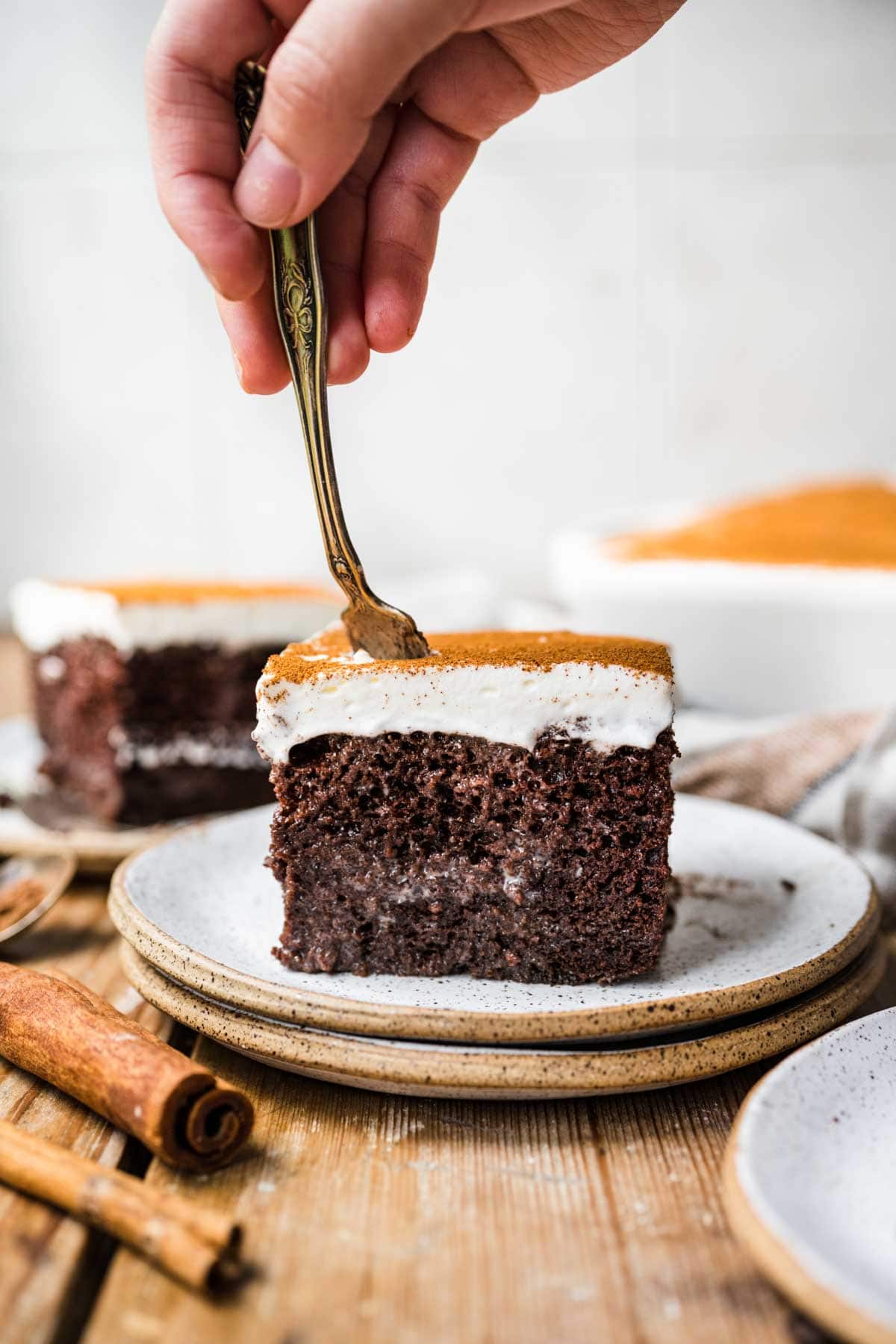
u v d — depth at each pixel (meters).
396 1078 0.29
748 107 0.95
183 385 1.01
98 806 0.50
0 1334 0.24
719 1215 0.27
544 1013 0.29
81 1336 0.26
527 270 0.99
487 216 0.99
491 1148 0.29
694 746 0.44
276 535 1.03
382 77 0.28
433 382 1.01
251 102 0.30
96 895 0.42
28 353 1.01
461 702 0.33
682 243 0.98
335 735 0.34
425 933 0.34
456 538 1.04
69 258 0.99
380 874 0.34
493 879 0.34
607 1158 0.29
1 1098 0.30
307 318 0.32
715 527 0.67
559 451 1.02
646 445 1.01
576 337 1.00
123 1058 0.28
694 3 0.94
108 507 1.03
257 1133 0.29
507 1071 0.29
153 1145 0.28
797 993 0.30
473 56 0.34
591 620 0.57
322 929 0.34
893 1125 0.27
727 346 0.99
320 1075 0.30
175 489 1.03
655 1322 0.25
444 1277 0.26
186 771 0.50
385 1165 0.28
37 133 0.98
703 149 0.96
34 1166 0.27
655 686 0.33
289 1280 0.26
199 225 0.30
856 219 0.96
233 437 1.02
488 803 0.33
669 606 0.55
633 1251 0.26
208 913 0.35
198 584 0.54
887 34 0.93
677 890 0.37
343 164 0.29
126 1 0.96
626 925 0.33
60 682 0.52
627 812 0.33
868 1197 0.25
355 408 1.02
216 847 0.38
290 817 0.34
